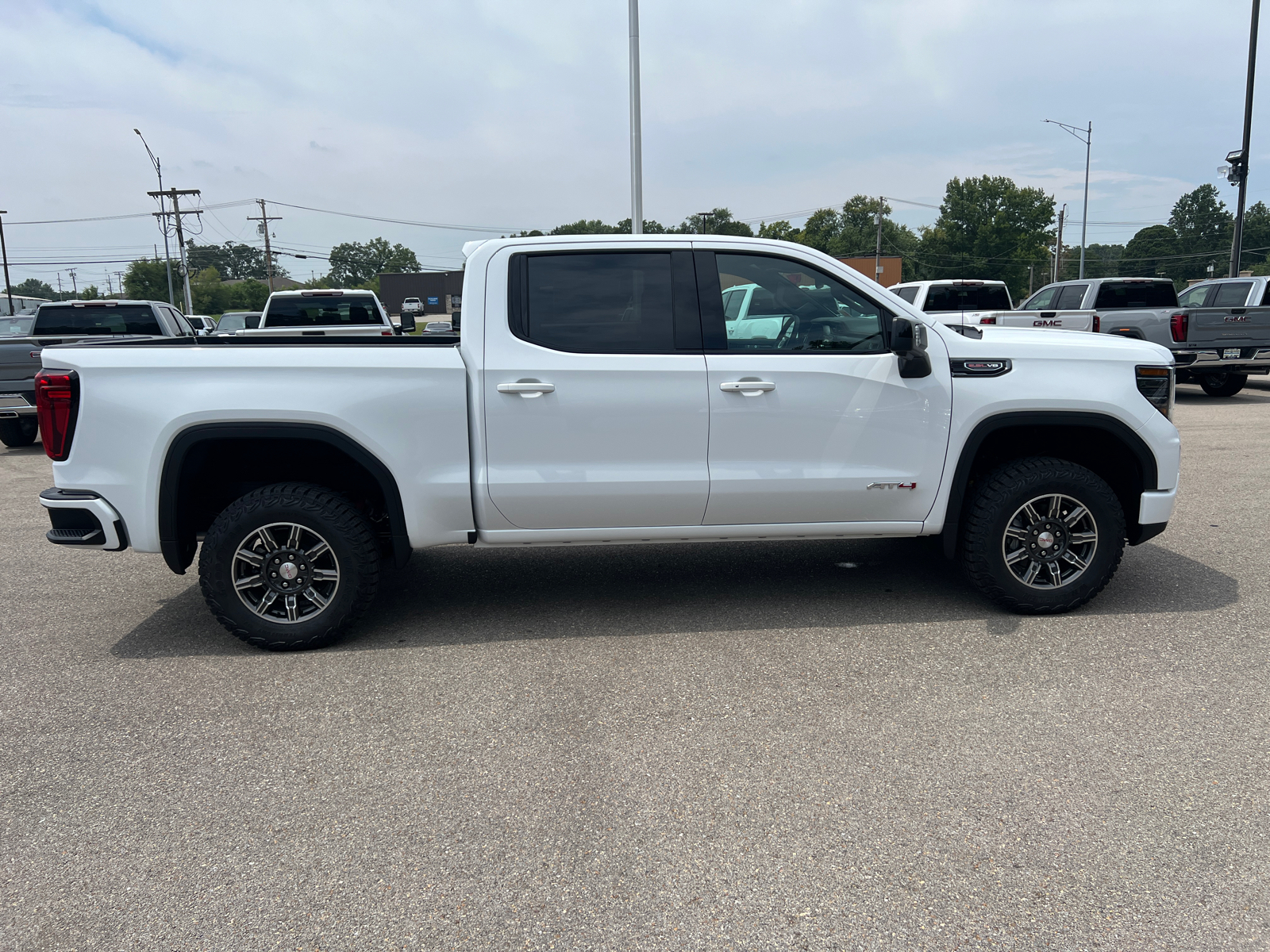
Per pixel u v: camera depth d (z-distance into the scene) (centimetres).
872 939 224
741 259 430
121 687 384
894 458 437
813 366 427
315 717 352
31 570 572
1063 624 438
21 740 336
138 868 257
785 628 442
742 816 278
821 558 566
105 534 405
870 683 374
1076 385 436
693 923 231
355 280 14562
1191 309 1287
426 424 412
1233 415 1185
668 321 425
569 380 414
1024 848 259
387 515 438
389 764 314
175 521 407
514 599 494
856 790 292
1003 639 421
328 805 289
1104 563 444
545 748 324
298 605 423
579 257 424
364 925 232
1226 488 731
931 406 434
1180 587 491
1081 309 1467
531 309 420
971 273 9369
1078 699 355
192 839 271
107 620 473
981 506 438
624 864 256
